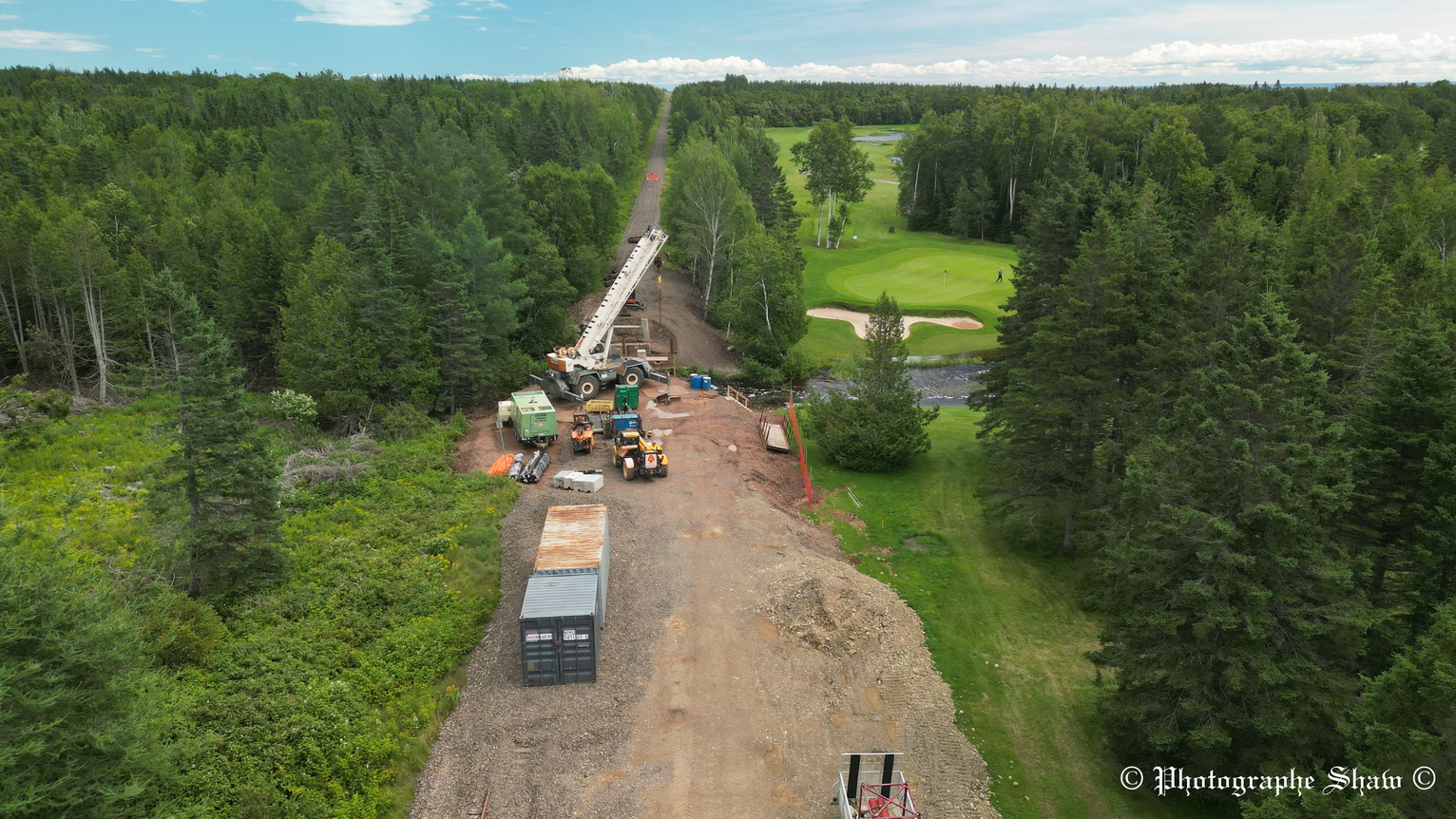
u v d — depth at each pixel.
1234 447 21.83
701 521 38.31
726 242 83.94
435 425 49.34
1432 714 16.80
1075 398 36.25
